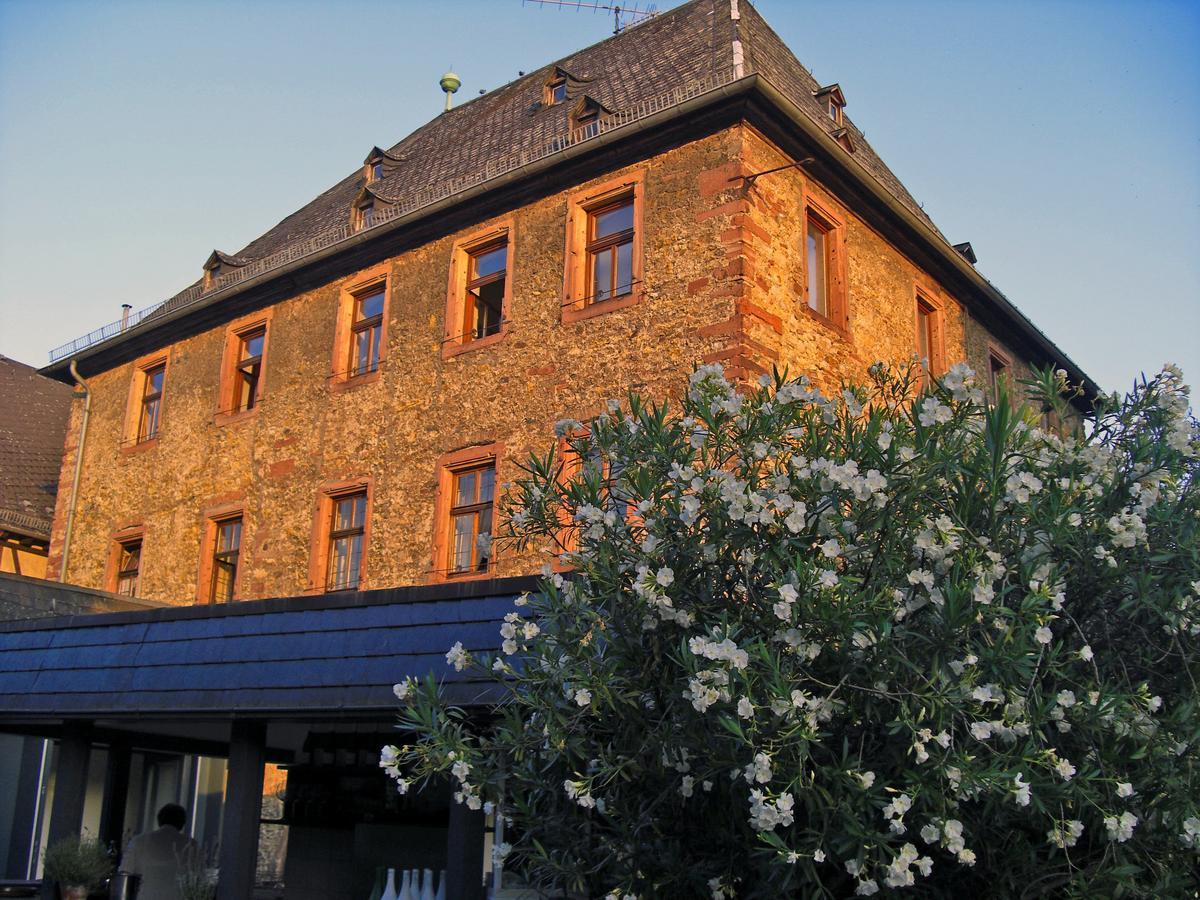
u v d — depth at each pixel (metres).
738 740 4.37
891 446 4.76
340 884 10.76
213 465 16.88
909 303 15.00
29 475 22.36
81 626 9.78
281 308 16.66
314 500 15.20
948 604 4.31
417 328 14.67
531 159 14.10
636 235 12.64
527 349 13.31
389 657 7.38
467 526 13.48
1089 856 4.57
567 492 5.44
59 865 9.01
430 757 5.02
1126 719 4.46
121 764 11.80
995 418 4.85
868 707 4.38
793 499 4.84
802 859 4.15
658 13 17.56
